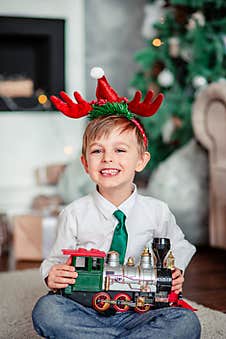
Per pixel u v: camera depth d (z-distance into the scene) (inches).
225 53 155.6
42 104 170.9
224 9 159.3
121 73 181.0
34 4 169.6
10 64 173.6
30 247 136.3
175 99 163.5
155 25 168.1
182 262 71.0
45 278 67.6
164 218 71.3
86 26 175.9
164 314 61.2
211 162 139.6
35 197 164.4
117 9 179.5
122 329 62.5
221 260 133.5
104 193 69.3
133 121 68.2
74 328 61.1
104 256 62.5
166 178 145.5
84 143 69.1
